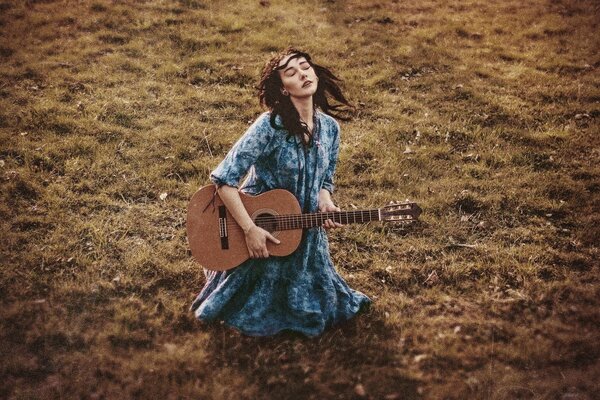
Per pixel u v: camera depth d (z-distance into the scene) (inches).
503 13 393.1
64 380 138.6
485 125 266.5
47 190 208.4
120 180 219.1
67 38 324.5
